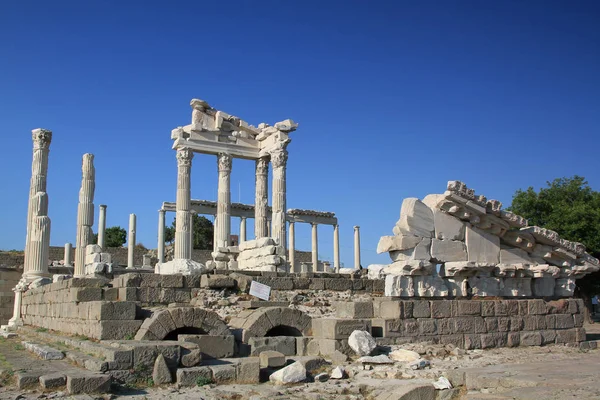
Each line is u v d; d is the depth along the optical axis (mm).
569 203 41562
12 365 13570
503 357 15977
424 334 17000
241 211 57969
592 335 25344
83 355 13883
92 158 36000
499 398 9914
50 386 11539
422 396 10695
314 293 22797
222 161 39125
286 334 17266
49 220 31422
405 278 17359
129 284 19156
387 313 17078
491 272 19188
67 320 19109
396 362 14562
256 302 19656
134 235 51781
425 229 18062
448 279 18359
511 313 18891
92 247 27297
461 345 17531
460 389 11648
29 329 24359
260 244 27609
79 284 19562
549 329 19641
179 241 36500
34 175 32438
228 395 11719
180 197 37031
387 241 17719
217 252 30031
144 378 12570
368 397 11492
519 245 20156
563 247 20656
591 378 11281
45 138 32781
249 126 40375
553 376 11539
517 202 42500
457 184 18125
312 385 12734
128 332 15633
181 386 12469
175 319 15219
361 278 25875
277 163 38031
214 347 14797
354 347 15156
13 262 42562
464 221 19047
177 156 37656
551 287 20656
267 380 13422
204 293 20203
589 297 41844
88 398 11055
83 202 35281
